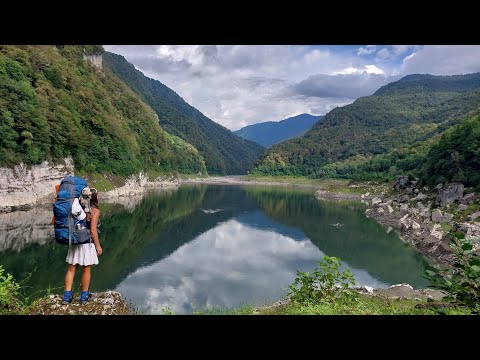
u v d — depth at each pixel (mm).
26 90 51031
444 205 49406
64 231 4945
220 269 26562
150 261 28062
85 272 5270
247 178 155875
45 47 71438
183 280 23516
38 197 49188
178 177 127312
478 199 46906
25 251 26531
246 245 35344
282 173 156125
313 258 30547
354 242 37250
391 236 40406
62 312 5000
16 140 47625
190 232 40844
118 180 73188
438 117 177000
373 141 160125
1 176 43719
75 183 5070
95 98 80750
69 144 58312
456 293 5387
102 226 39906
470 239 5418
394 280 24156
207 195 86750
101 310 5176
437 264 28328
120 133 80688
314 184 130750
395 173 94188
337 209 65000
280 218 53375
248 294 21016
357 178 99750
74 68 83250
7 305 5324
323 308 6266
